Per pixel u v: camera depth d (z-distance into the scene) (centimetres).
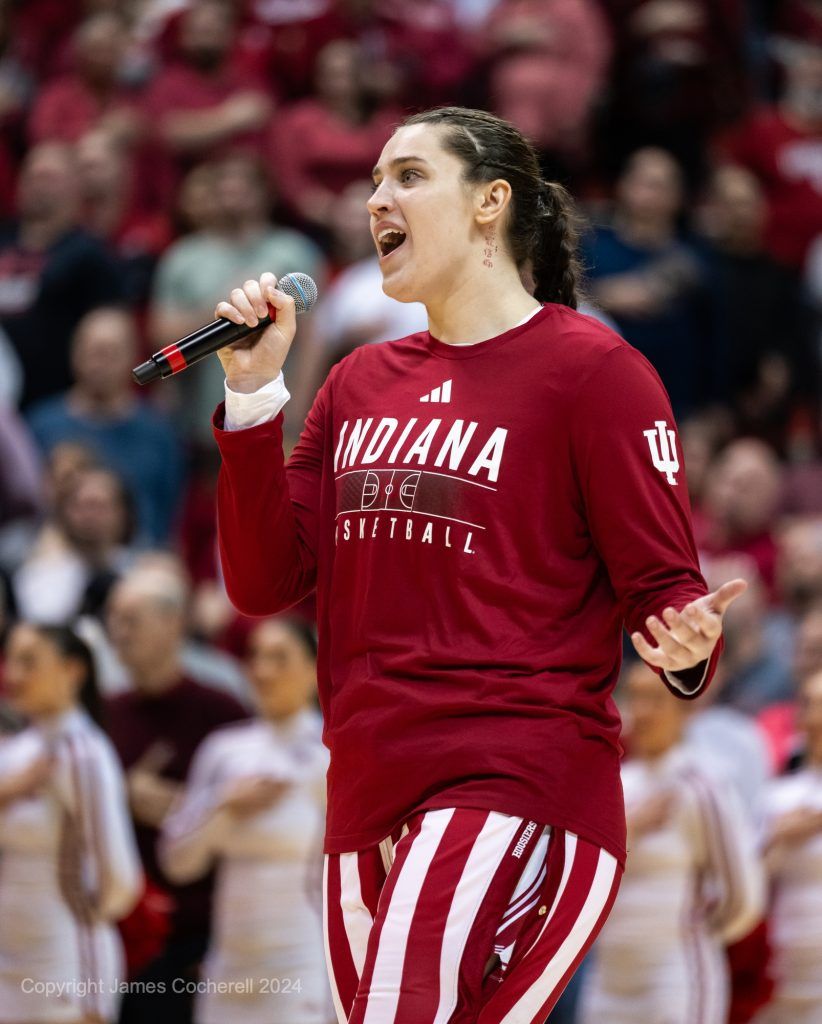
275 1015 1609
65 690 1596
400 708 830
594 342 858
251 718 1770
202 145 3044
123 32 3259
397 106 3159
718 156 3170
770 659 2142
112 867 1575
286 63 3231
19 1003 1552
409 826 825
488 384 862
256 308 884
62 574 2070
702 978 1625
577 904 826
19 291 2727
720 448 2716
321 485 918
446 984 792
